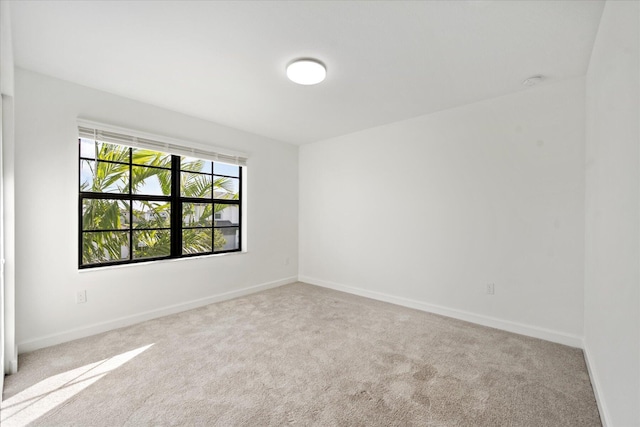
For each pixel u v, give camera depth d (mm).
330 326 2875
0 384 1716
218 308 3408
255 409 1675
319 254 4504
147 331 2742
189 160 3650
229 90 2734
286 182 4578
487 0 1583
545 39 1933
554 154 2555
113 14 1708
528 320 2689
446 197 3209
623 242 1348
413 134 3480
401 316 3170
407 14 1699
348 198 4133
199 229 3711
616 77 1465
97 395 1785
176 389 1853
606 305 1643
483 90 2717
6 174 2016
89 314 2662
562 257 2521
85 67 2322
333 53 2115
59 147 2500
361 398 1773
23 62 2244
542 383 1924
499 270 2855
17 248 2299
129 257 3076
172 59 2207
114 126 2775
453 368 2107
